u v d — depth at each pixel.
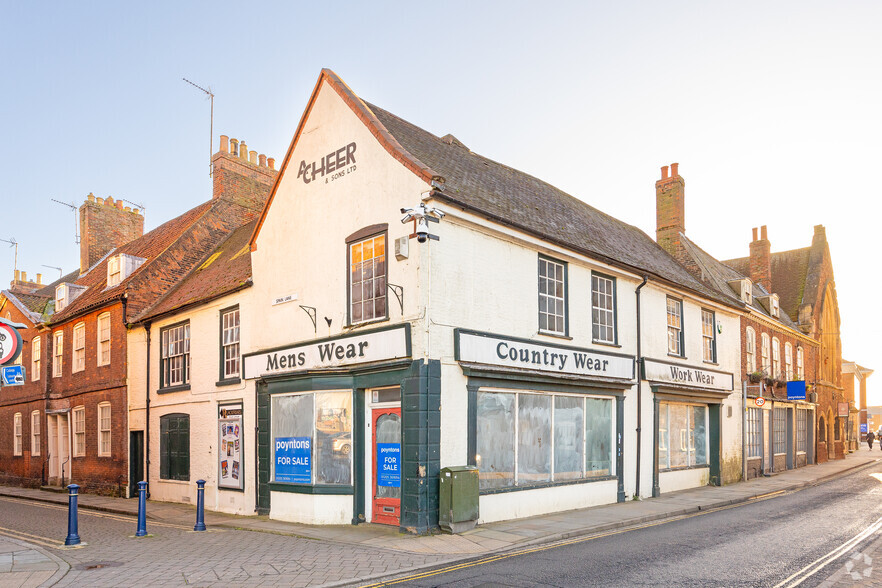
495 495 12.32
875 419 96.56
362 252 12.98
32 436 25.41
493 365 12.46
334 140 13.95
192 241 22.73
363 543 10.42
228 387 16.14
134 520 14.72
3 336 8.98
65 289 25.30
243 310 15.95
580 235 16.45
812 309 31.86
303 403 13.21
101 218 30.14
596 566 8.70
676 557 9.27
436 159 14.36
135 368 20.22
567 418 14.55
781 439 26.55
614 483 15.55
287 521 13.13
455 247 12.15
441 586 7.67
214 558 9.44
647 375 16.91
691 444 19.62
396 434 12.01
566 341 14.59
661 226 25.91
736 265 34.12
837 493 18.55
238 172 24.86
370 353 12.21
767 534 11.30
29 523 14.43
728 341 22.27
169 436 18.48
